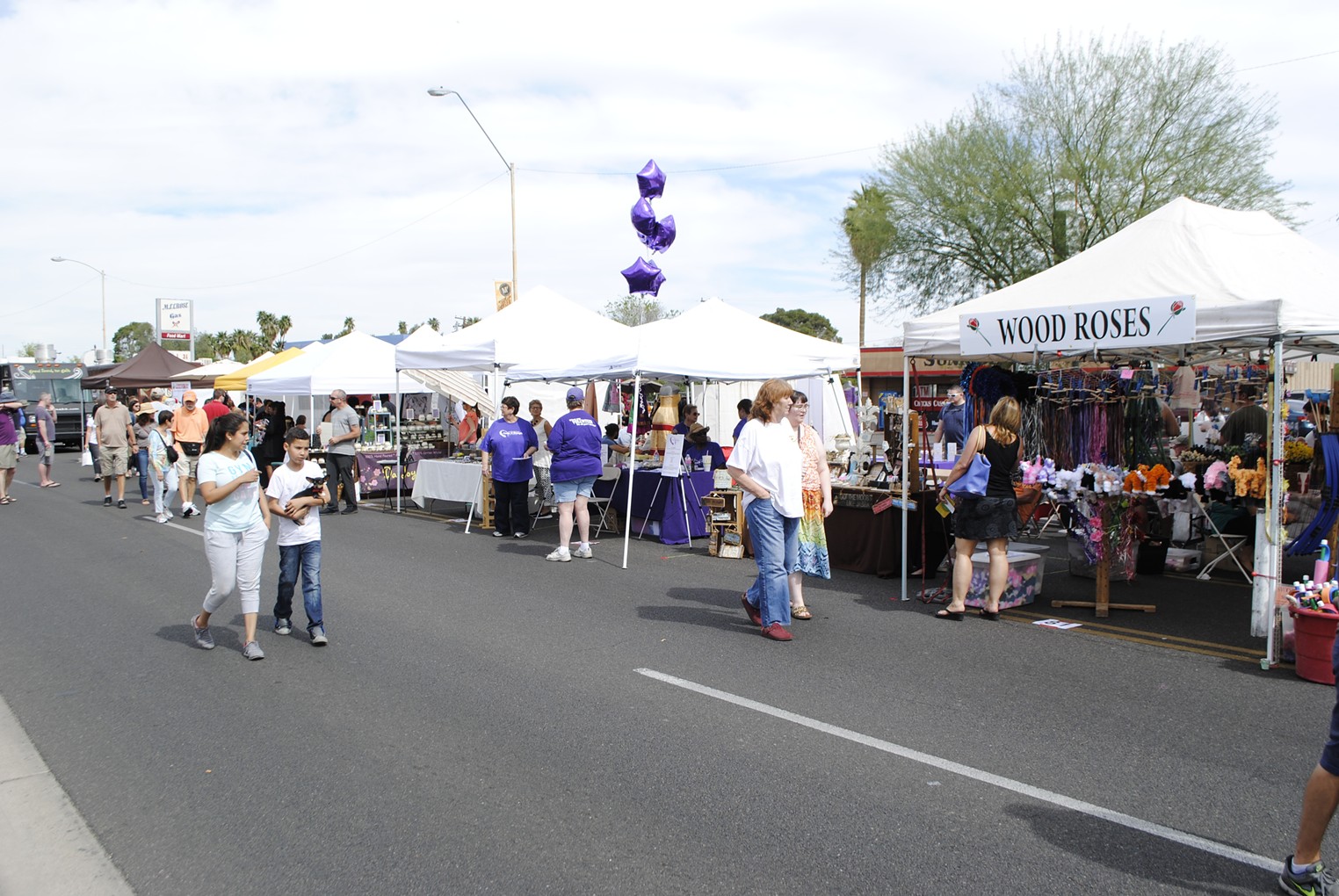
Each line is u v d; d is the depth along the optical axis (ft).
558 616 25.57
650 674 20.06
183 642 23.25
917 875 11.55
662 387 56.65
